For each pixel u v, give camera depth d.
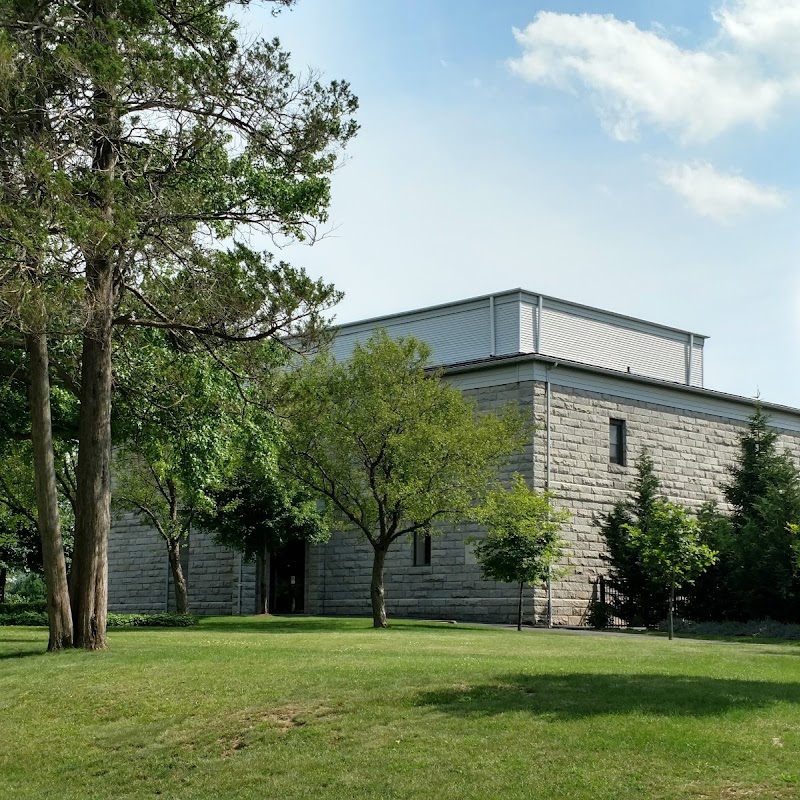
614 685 13.39
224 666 16.30
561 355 39.41
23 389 24.58
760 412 37.62
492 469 29.59
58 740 13.48
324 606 39.22
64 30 18.78
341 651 18.42
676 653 19.31
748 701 12.26
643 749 10.51
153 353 23.72
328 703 13.48
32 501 34.66
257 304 20.09
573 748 10.79
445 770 10.75
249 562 38.00
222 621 32.91
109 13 18.88
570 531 34.91
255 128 20.59
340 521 30.19
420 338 40.75
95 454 19.30
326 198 21.50
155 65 18.69
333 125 20.81
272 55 20.53
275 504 35.50
